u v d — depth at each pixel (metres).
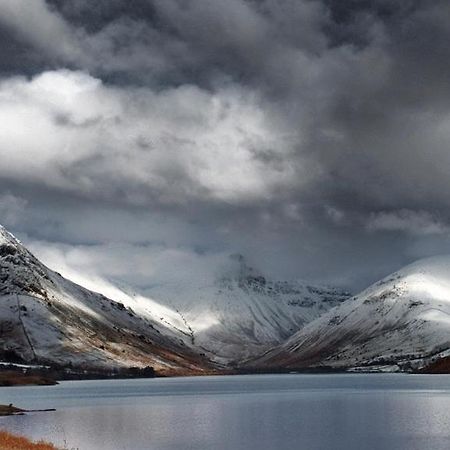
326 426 135.50
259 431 128.88
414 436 117.50
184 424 142.50
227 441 114.94
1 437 93.12
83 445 108.88
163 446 108.81
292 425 138.50
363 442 111.00
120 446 108.38
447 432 122.56
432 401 196.38
